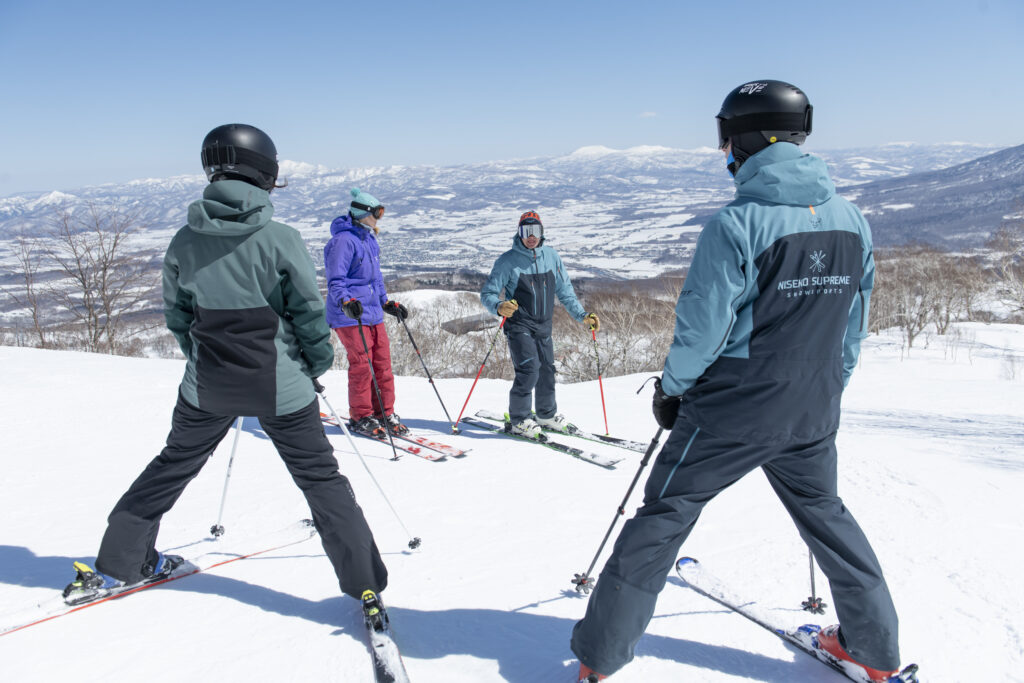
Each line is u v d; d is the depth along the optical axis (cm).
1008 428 452
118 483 305
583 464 343
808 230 126
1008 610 176
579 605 191
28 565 213
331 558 175
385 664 155
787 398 127
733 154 141
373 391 400
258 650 165
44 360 636
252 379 161
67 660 159
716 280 124
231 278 157
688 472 138
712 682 150
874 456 329
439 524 256
